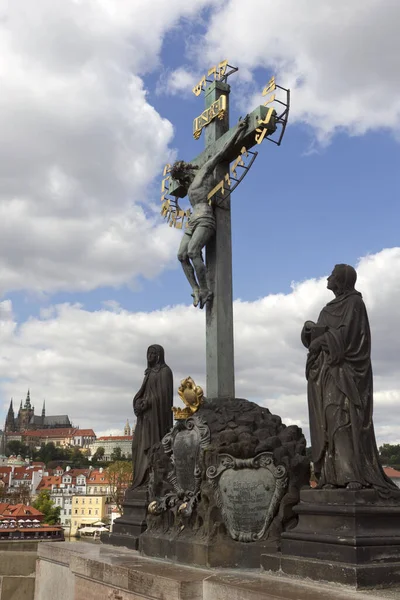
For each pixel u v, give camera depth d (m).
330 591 6.41
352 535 6.97
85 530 103.88
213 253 12.91
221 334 12.49
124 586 8.66
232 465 9.16
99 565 9.52
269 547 8.47
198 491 9.70
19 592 13.39
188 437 10.28
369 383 8.16
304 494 7.93
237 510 8.92
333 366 8.02
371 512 7.12
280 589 6.59
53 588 11.66
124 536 11.94
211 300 12.71
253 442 9.20
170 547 9.67
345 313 8.32
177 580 7.51
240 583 7.02
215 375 12.31
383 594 6.23
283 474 8.95
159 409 13.05
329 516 7.40
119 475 121.06
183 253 12.90
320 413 8.05
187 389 10.77
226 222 13.05
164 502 10.49
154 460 11.19
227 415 10.24
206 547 8.70
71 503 128.38
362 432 7.83
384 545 6.96
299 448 9.43
